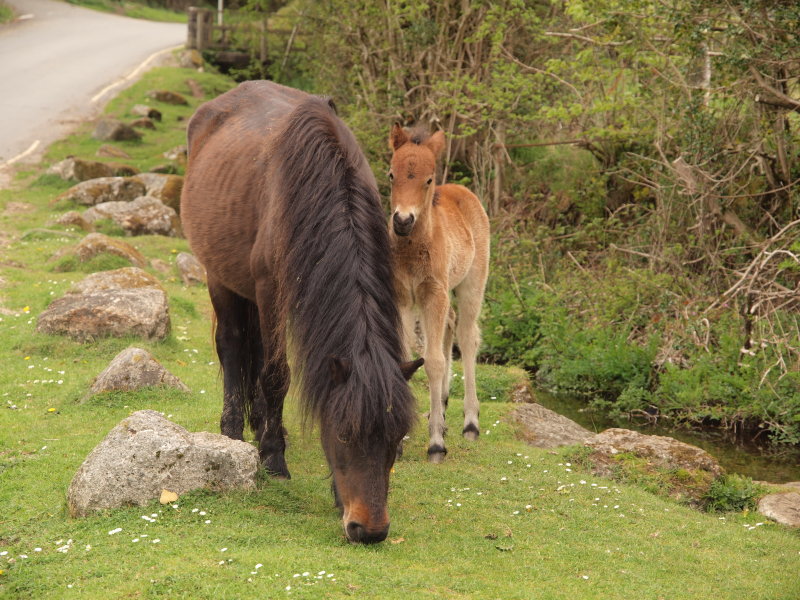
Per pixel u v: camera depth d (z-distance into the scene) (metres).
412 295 5.68
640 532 4.50
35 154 16.80
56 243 10.87
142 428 4.31
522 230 11.98
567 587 3.64
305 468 5.12
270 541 3.80
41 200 13.51
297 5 16.05
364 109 12.50
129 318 7.48
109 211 12.12
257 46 23.50
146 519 3.94
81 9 38.19
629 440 5.84
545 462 5.68
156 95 22.25
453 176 13.20
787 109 8.98
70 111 20.72
